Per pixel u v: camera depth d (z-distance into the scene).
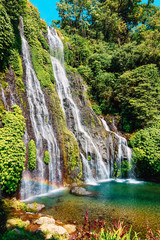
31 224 5.58
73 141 12.73
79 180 11.82
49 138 10.89
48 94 13.05
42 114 11.33
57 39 19.55
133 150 14.69
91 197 8.91
